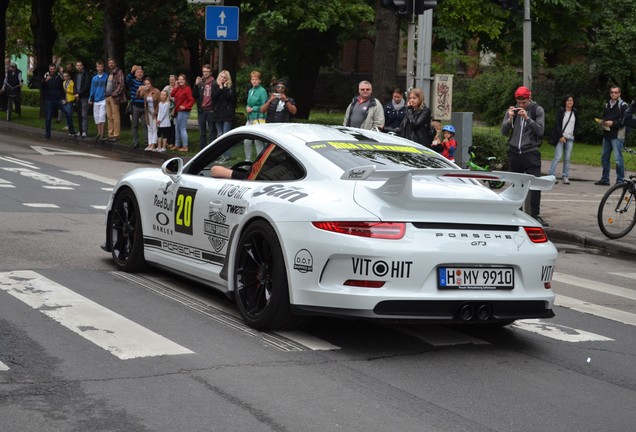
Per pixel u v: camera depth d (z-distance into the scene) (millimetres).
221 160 8312
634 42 40156
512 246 6941
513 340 7547
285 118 20250
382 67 23438
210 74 24328
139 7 41281
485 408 5676
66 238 11219
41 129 32719
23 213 13195
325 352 6742
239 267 7449
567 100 22938
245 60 57938
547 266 7113
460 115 16641
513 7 17219
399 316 6590
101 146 27766
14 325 6930
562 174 24266
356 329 7520
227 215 7691
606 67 40719
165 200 8688
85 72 29172
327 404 5543
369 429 5148
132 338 6746
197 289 8648
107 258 10031
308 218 6816
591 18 34875
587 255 13289
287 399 5590
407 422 5309
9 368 5902
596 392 6199
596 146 38594
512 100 46000
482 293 6805
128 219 9320
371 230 6605
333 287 6676
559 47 42844
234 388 5746
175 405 5379
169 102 25375
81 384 5664
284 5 32844
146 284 8742
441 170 6680
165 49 41750
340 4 33375
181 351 6492
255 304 7312
